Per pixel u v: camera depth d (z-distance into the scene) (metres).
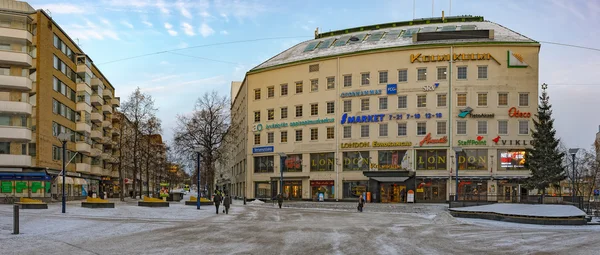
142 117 60.56
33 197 50.97
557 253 14.62
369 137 59.41
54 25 56.53
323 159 62.44
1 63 50.94
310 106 64.06
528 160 48.00
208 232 20.20
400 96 58.53
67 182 59.59
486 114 55.44
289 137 65.44
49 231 19.05
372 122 59.44
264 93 69.12
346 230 21.88
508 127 55.16
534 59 55.44
